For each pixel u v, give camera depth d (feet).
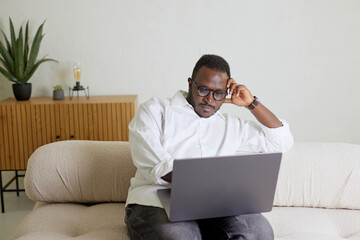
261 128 6.39
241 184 4.91
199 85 5.74
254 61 11.84
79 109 10.32
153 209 5.22
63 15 11.34
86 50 11.55
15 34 11.36
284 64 11.89
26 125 10.28
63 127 10.36
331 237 5.65
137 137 5.80
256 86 11.98
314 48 11.82
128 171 6.80
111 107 10.36
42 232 5.72
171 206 4.79
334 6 11.62
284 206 6.73
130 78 11.77
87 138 10.46
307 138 12.35
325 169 6.60
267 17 11.62
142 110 5.96
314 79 11.99
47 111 10.25
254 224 5.10
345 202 6.58
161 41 11.62
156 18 11.50
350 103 12.15
